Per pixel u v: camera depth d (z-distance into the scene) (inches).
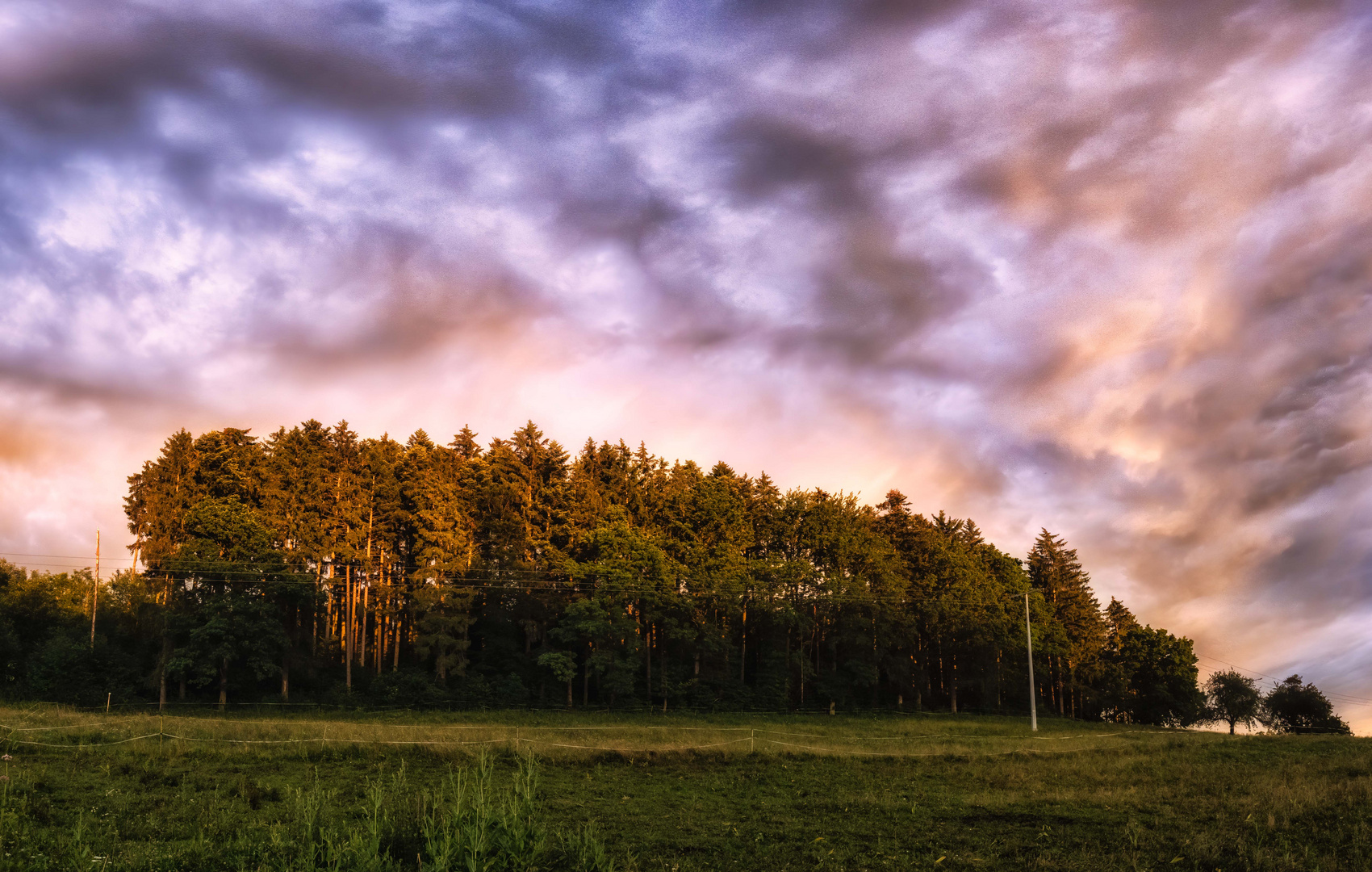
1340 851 725.3
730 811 921.5
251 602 2439.7
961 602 3430.1
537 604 3026.6
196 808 753.0
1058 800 1013.8
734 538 3366.1
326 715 2356.1
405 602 2925.7
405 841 539.8
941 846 749.9
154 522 2908.5
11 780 815.7
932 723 2753.4
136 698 2367.1
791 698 3275.1
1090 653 3954.2
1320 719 3838.6
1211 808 949.8
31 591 2748.5
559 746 1382.9
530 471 3385.8
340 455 3112.7
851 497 3823.8
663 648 3009.4
